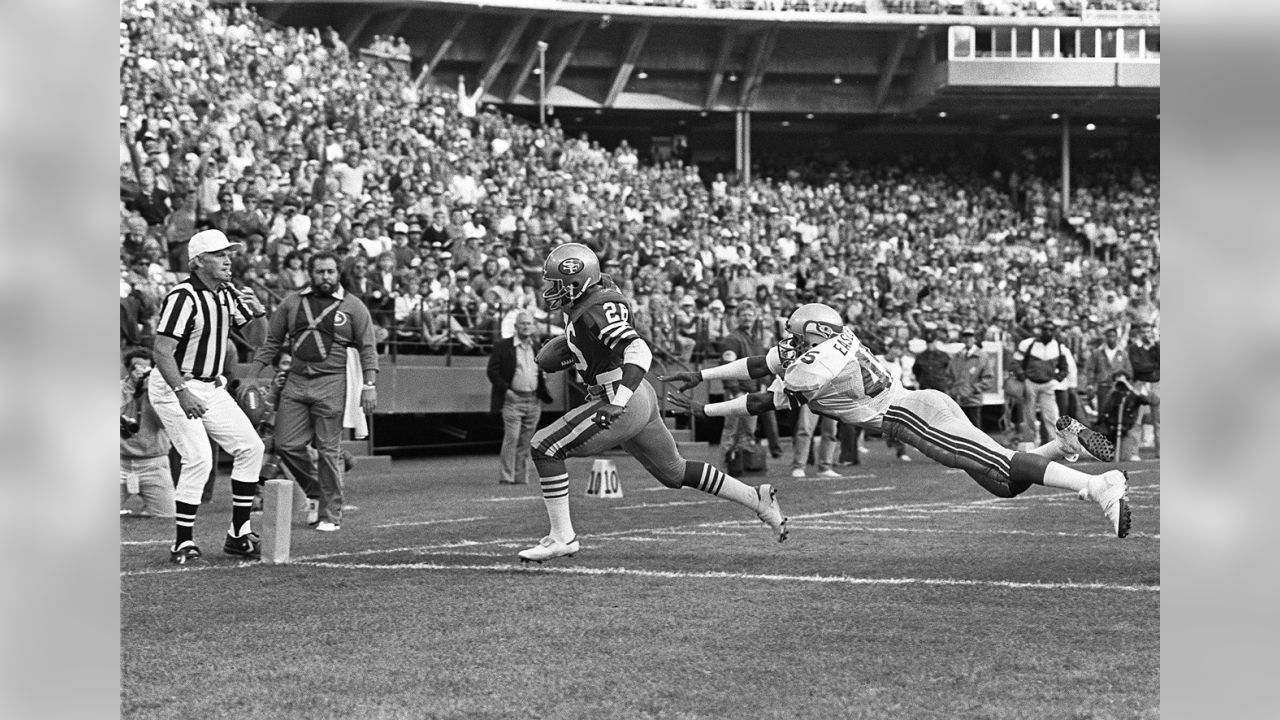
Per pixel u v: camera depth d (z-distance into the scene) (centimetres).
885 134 4841
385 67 3512
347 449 1936
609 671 509
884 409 756
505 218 2708
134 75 2283
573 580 741
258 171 2225
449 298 2186
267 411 1101
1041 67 4188
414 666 523
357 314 1034
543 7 3925
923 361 2006
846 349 752
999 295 3669
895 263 3706
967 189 4553
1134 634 568
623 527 1028
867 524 1031
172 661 536
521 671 512
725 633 581
